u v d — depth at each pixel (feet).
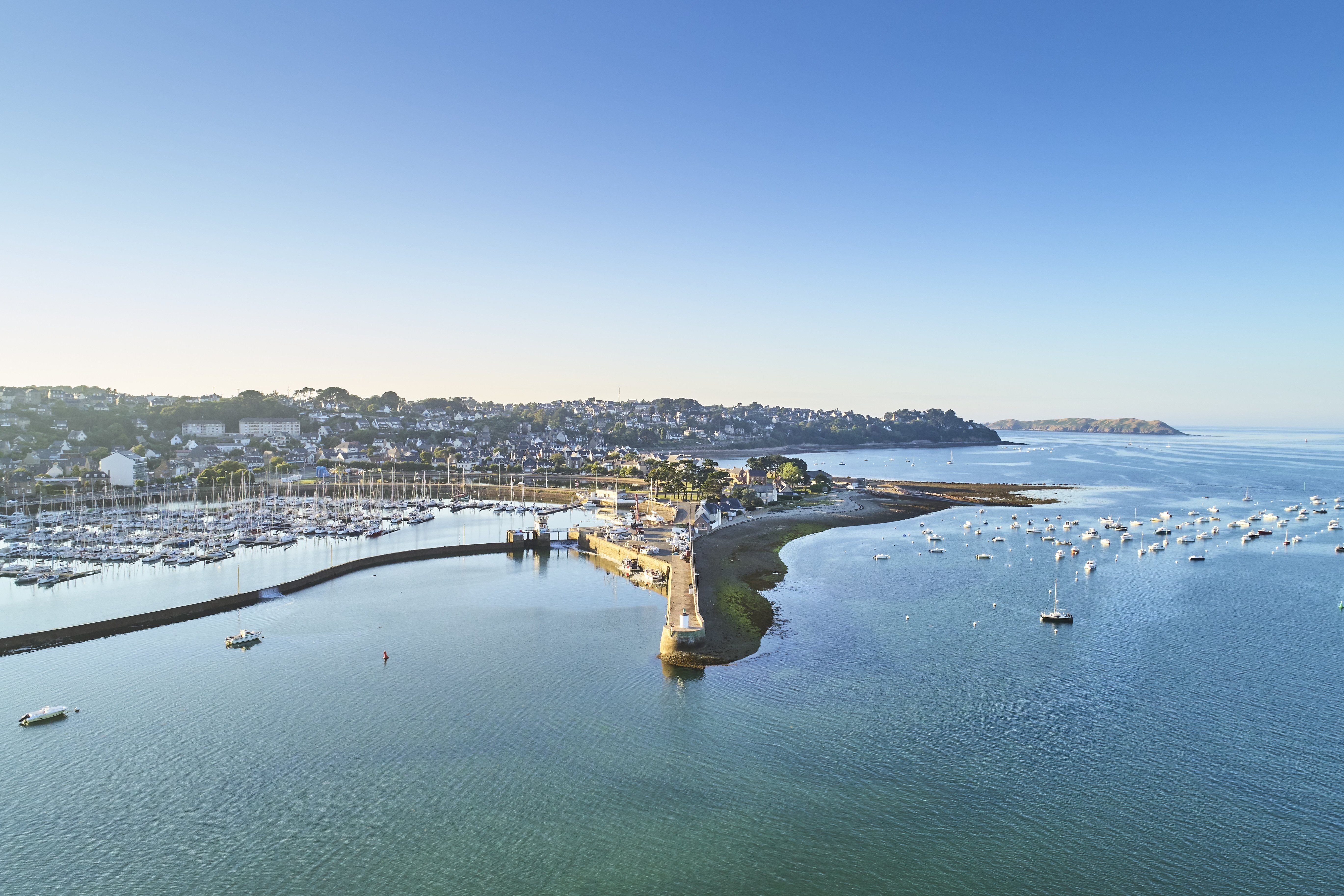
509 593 450.71
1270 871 181.47
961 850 189.47
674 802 210.18
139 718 263.08
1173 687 284.61
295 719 262.06
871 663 311.06
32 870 183.01
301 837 195.11
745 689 285.64
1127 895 173.99
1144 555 540.93
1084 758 232.94
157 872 182.60
